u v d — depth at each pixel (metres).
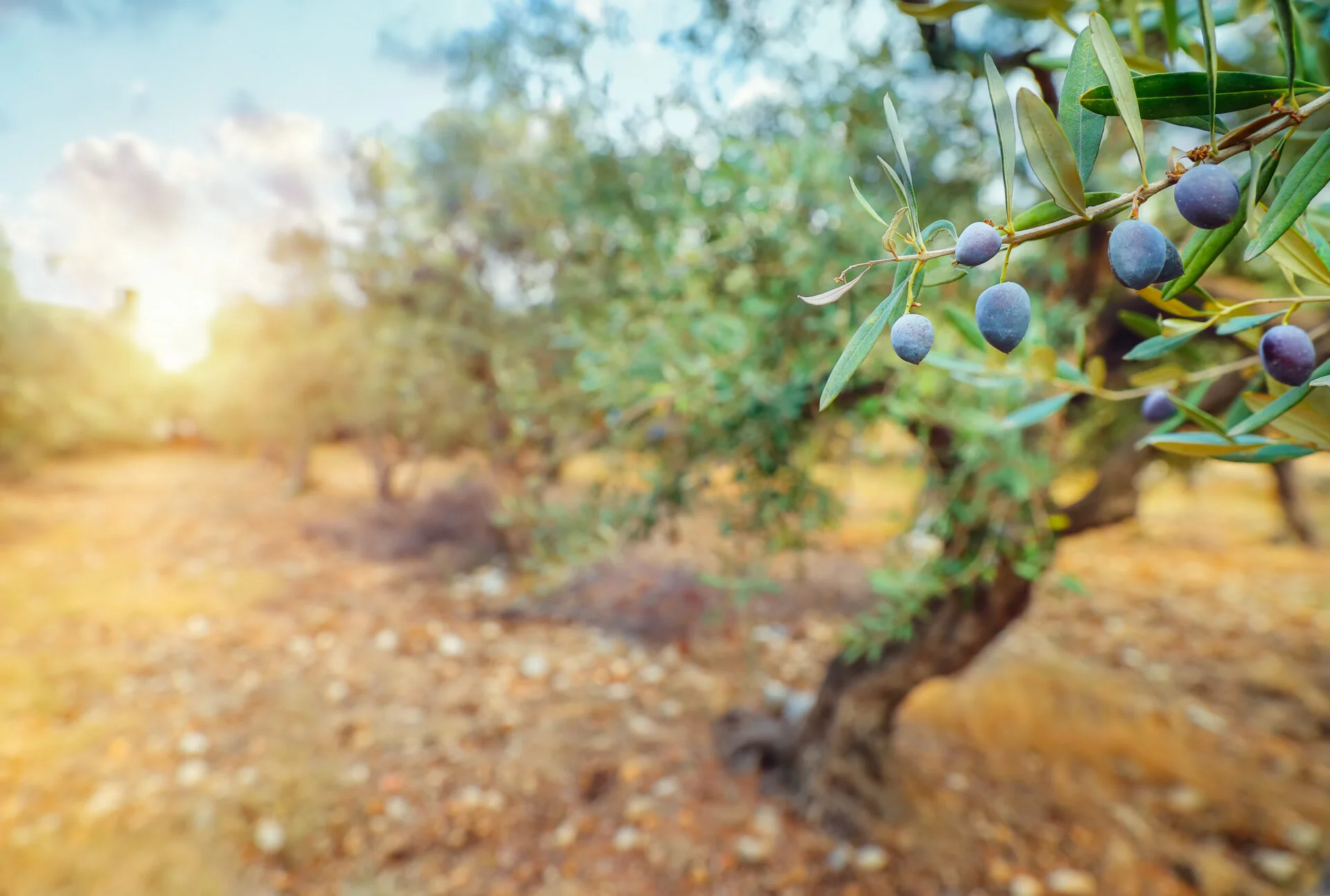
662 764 3.59
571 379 2.63
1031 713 3.84
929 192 2.10
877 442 2.14
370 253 6.25
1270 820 2.99
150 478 12.86
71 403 9.41
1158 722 3.78
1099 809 3.10
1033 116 0.35
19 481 11.02
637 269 2.35
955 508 1.98
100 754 3.66
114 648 4.98
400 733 3.90
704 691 4.39
